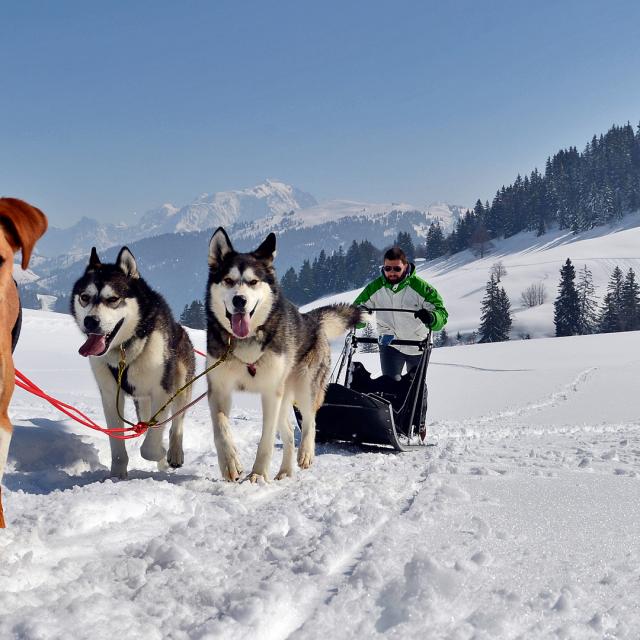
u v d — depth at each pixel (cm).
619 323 8456
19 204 288
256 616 234
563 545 318
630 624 234
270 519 365
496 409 1155
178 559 298
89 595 252
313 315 655
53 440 559
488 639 221
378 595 256
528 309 10862
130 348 540
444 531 342
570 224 18250
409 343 768
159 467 584
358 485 482
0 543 300
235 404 1215
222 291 526
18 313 351
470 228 18838
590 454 652
